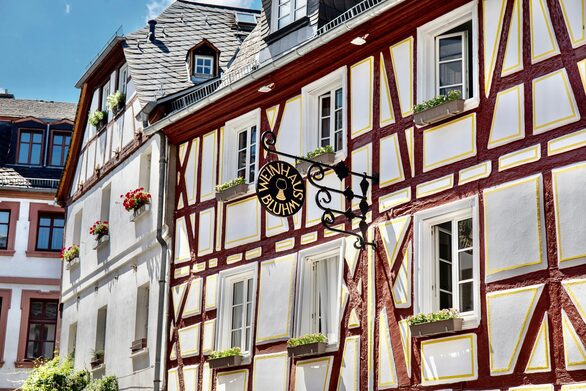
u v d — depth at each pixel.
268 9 18.36
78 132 26.16
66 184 26.83
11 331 30.78
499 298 12.23
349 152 15.23
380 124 14.73
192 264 18.70
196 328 18.14
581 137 11.72
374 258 14.33
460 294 13.05
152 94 21.31
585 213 11.46
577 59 11.96
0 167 32.78
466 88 13.69
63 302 25.72
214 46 22.09
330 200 14.12
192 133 19.47
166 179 19.81
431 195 13.56
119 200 22.28
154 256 20.00
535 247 11.92
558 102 12.07
